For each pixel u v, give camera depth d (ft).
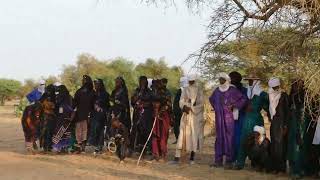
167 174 32.76
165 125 39.17
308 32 26.09
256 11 27.78
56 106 42.68
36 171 32.58
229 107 36.19
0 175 30.76
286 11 25.72
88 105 42.01
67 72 160.45
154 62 144.87
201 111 38.06
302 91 31.73
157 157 38.78
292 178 32.01
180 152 38.40
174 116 47.14
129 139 39.70
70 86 123.13
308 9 24.97
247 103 35.78
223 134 36.19
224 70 37.99
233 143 36.06
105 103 42.22
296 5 25.46
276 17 26.21
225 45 29.55
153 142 38.88
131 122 45.42
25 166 34.76
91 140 41.91
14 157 40.04
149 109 39.58
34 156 40.86
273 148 33.14
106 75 146.82
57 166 35.12
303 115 30.25
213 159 40.73
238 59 35.70
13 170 32.83
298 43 26.27
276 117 33.06
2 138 58.49
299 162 32.01
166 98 39.58
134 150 40.81
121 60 160.76
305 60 25.46
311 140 32.12
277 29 27.22
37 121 43.37
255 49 29.25
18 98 229.45
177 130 47.19
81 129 42.27
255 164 35.65
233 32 29.12
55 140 42.37
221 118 36.29
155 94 39.52
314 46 26.00
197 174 33.06
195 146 37.58
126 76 148.97
